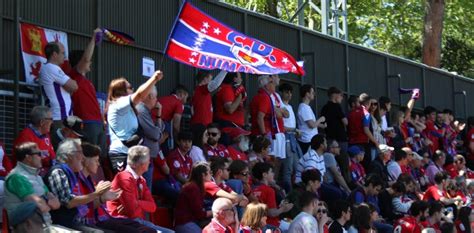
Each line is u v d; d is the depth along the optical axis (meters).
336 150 27.69
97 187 17.06
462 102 43.56
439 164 34.06
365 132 30.03
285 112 26.31
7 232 15.86
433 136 35.94
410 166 31.72
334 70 33.03
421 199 29.17
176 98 23.31
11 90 20.47
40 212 13.62
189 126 25.62
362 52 34.97
